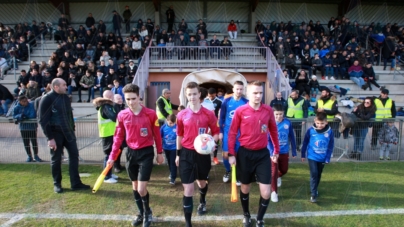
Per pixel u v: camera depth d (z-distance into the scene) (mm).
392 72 13883
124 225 3680
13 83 12625
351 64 13438
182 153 3676
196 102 3586
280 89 10844
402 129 6777
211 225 3686
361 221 3758
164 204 4297
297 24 17141
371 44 15188
